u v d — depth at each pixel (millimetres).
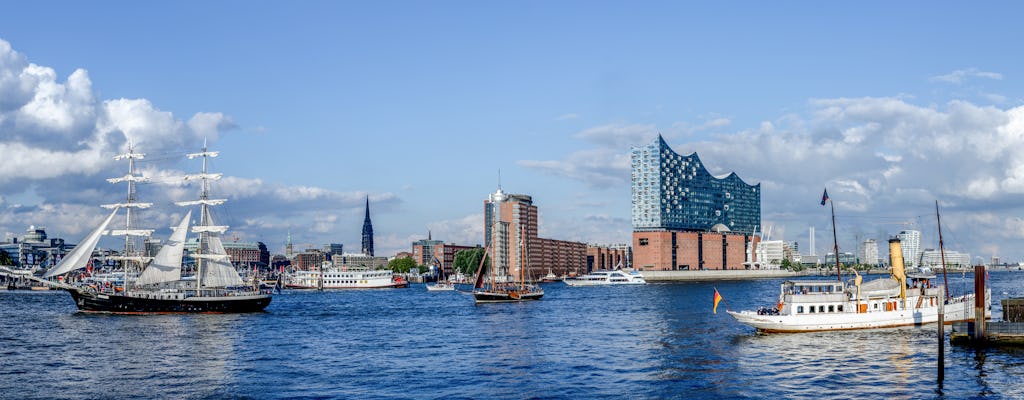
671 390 73062
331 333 123062
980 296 92812
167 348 103188
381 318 154500
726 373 80875
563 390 73375
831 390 72500
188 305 161250
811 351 94188
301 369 85562
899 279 116562
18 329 126750
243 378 80000
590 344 105438
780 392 71875
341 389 74312
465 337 116500
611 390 73250
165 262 169625
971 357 86938
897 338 103750
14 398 70438
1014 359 85250
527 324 138375
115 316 154375
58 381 78312
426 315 163375
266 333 122750
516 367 86188
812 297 111688
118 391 73438
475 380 78625
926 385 74125
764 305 193750
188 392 73062
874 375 78938
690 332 117375
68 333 120938
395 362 90500
